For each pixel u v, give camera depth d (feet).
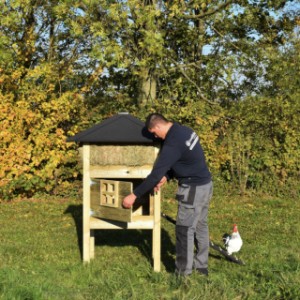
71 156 35.94
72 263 20.52
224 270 19.69
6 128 35.04
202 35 44.83
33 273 18.93
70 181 37.04
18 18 36.35
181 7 38.75
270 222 29.27
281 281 17.22
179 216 18.04
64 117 35.86
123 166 19.44
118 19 34.68
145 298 15.84
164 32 39.68
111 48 33.99
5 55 35.50
